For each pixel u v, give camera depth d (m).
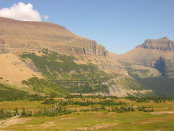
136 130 104.81
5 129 146.50
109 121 163.00
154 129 102.38
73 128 134.38
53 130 130.25
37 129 138.75
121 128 112.75
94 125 145.12
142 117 176.62
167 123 110.56
